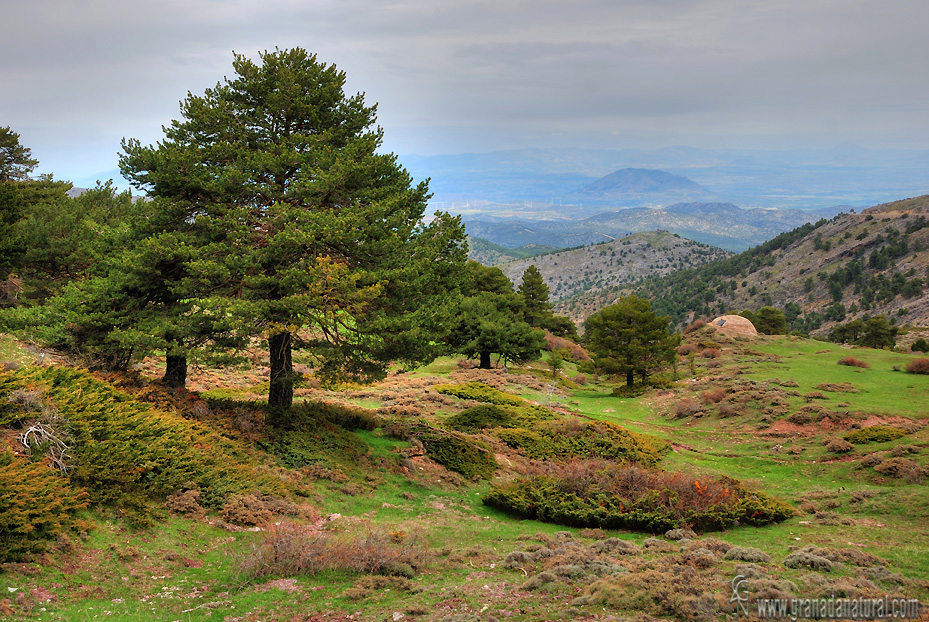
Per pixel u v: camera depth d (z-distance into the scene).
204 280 21.30
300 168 24.16
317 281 20.52
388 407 35.16
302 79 25.25
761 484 26.62
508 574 13.81
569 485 21.55
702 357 71.69
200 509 15.89
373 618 11.09
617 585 11.78
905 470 24.98
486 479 25.36
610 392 57.97
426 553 15.04
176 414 20.38
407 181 27.28
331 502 19.39
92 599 11.16
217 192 22.67
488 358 59.81
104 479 14.73
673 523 18.38
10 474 12.36
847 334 113.69
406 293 23.97
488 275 82.25
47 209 36.69
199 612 11.25
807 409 38.62
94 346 21.97
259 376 40.56
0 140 47.69
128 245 23.47
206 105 24.00
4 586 10.55
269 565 13.48
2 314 22.50
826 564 13.24
